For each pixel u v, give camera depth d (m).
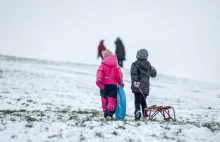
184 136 12.84
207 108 27.12
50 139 12.04
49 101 25.39
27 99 25.48
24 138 12.10
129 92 33.59
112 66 16.75
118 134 12.77
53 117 15.82
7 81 34.44
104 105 16.80
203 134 13.13
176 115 21.81
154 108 16.31
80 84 36.62
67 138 12.16
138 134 12.88
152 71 17.20
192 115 21.91
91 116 17.09
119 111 16.45
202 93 38.56
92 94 30.89
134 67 16.86
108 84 16.62
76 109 22.81
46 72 44.09
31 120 14.50
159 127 13.90
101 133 12.77
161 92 36.22
